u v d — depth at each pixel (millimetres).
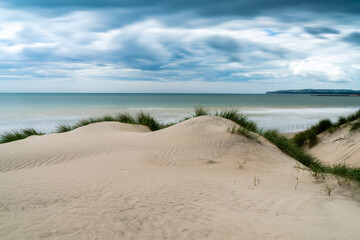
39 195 4016
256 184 5500
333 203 4574
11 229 2773
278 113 34875
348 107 50000
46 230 2783
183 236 2916
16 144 9242
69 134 10906
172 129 10148
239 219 3543
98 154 7828
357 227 3535
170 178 5598
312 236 3119
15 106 45375
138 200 4047
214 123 10516
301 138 15148
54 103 57531
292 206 4266
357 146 10961
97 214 3334
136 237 2795
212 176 5996
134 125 12859
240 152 7996
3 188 4320
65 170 5922
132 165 6586
